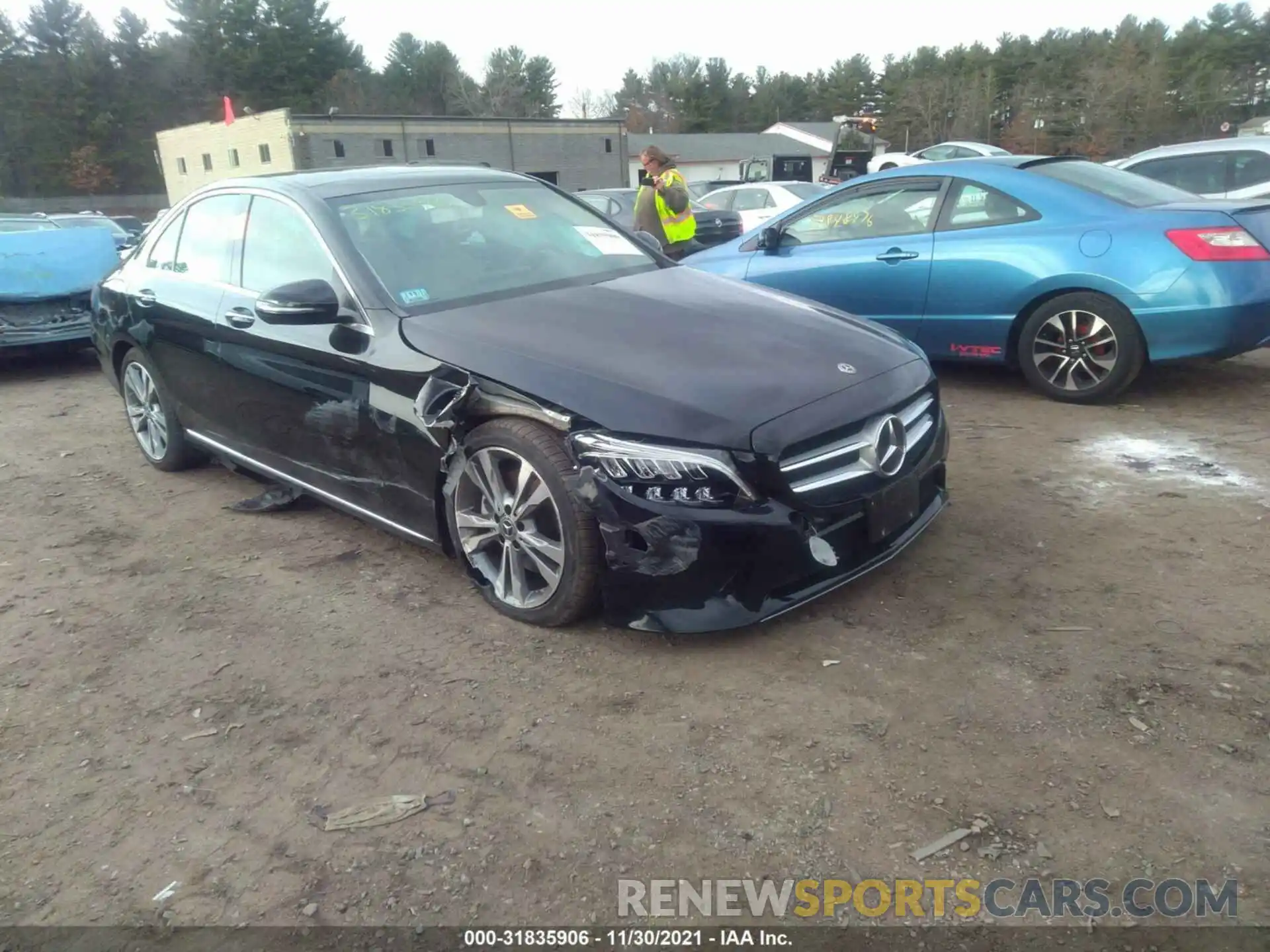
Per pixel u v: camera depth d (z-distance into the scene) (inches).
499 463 134.6
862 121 1274.6
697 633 121.0
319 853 96.7
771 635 130.7
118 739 117.1
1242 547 148.3
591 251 176.7
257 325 165.5
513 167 1891.0
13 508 198.2
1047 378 228.8
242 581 157.3
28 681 131.0
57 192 2295.8
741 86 3550.7
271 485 200.2
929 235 239.5
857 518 128.4
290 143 1604.3
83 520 189.0
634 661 126.7
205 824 101.8
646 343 135.1
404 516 150.0
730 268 276.2
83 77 2292.1
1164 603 133.2
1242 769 100.0
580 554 125.5
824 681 119.7
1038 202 225.6
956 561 148.6
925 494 147.6
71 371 346.3
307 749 113.0
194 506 193.8
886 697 115.8
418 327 142.6
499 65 3176.7
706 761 106.5
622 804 100.8
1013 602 135.8
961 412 227.8
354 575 157.4
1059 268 218.2
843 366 133.9
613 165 2068.2
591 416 121.6
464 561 143.3
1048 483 179.2
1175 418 213.0
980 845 92.6
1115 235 212.7
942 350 243.0
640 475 118.1
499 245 167.9
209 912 90.3
